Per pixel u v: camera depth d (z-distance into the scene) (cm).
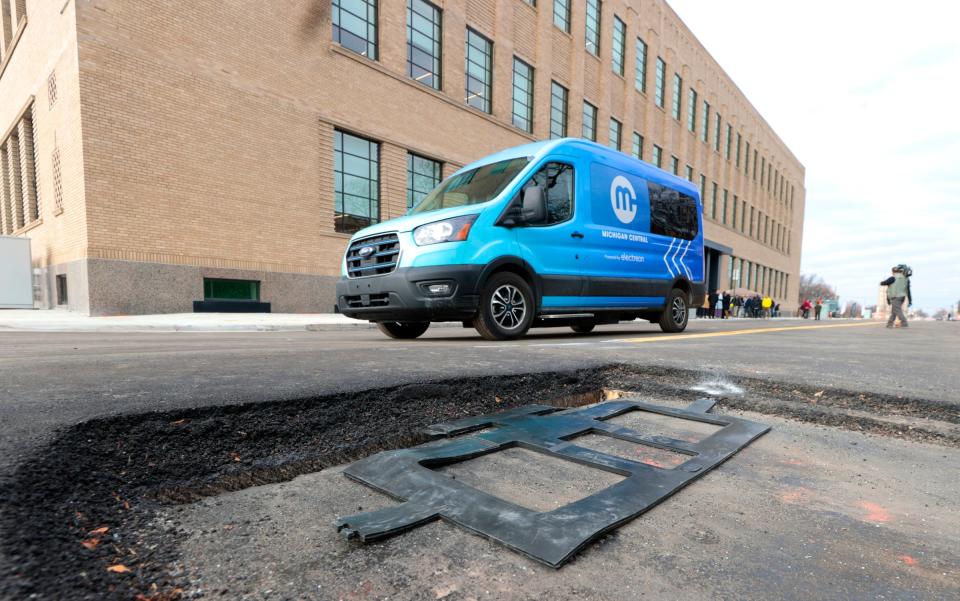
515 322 545
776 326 1263
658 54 2556
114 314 965
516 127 1792
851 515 125
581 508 120
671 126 2694
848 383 254
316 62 1253
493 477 148
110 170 955
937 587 93
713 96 3138
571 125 2019
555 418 207
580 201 609
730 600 88
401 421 197
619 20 2300
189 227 1055
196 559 97
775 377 270
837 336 738
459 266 484
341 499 129
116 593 83
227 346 439
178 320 875
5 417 144
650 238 709
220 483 137
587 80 2111
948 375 285
